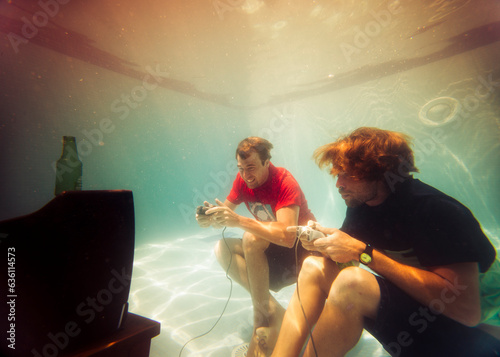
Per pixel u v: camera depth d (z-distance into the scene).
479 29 4.51
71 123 4.01
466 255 0.84
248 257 1.63
